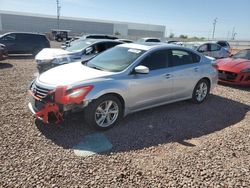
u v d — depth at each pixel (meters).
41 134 4.36
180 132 4.76
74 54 9.40
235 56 10.16
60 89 4.21
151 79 5.17
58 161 3.56
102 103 4.53
